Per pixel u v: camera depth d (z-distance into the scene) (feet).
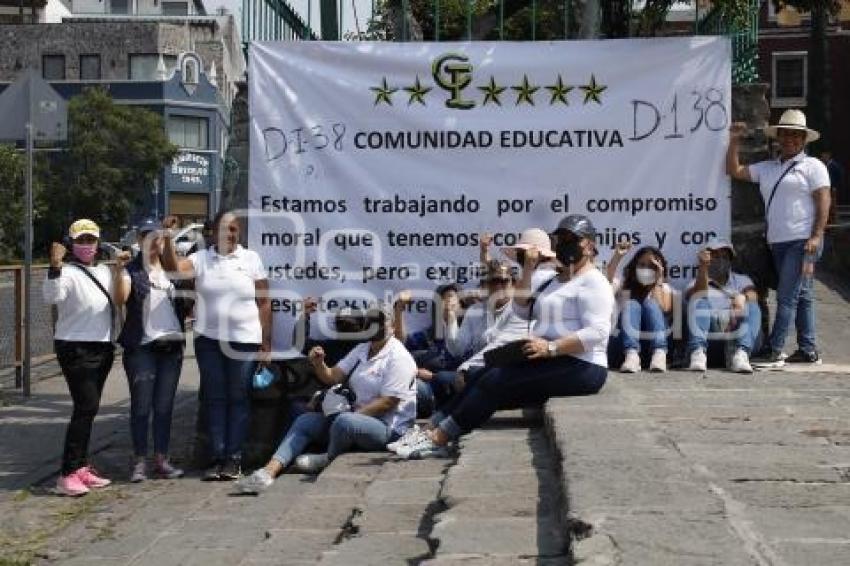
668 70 32.63
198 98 190.80
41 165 154.61
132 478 31.81
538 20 42.52
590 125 32.71
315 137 33.04
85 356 30.89
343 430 29.43
